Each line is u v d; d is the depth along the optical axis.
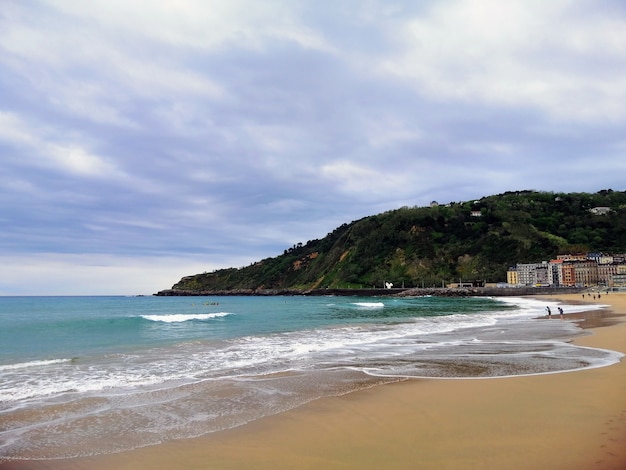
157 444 7.48
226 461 6.64
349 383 12.10
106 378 13.09
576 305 63.38
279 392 11.12
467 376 12.73
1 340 23.59
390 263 172.25
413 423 8.20
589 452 6.26
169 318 41.69
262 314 50.16
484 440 7.05
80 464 6.69
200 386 11.90
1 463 6.75
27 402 10.36
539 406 9.00
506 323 32.94
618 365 13.72
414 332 26.62
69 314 51.59
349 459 6.52
